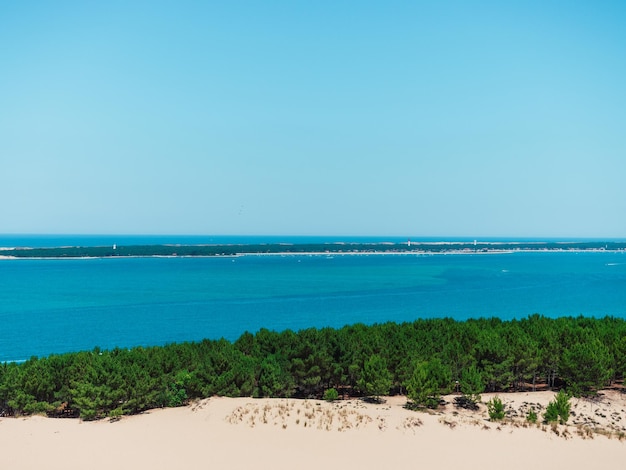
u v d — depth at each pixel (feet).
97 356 157.58
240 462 103.60
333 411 132.36
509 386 175.01
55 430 121.08
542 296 557.74
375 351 165.89
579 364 157.48
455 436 118.73
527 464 106.63
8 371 143.74
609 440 120.78
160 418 130.72
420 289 621.72
